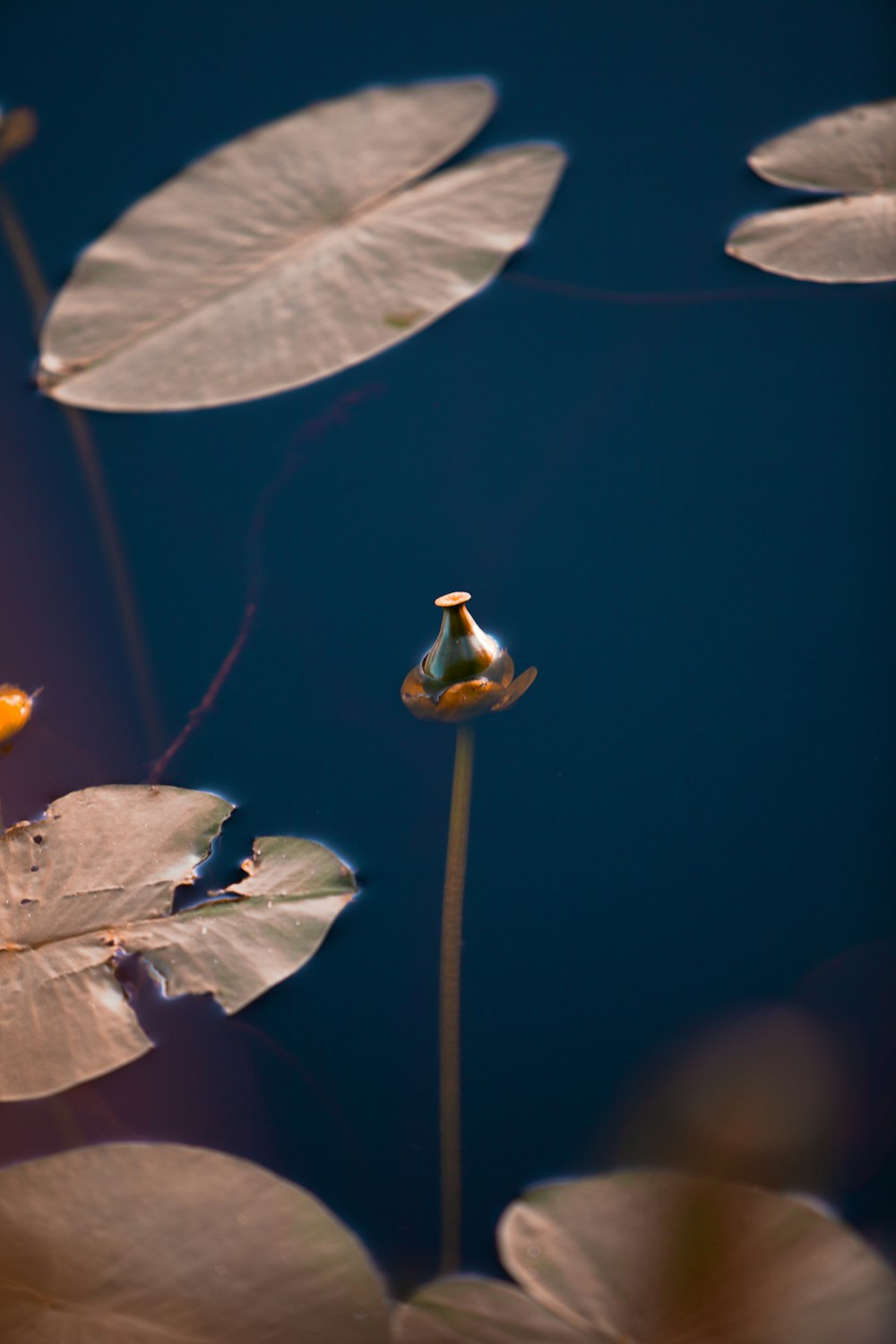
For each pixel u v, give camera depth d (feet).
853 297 6.84
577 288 6.90
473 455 6.75
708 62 7.18
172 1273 6.15
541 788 6.45
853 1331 6.07
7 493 6.79
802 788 6.43
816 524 6.62
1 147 7.28
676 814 6.42
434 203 6.97
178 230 7.02
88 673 6.61
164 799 6.46
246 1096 6.26
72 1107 6.26
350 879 6.39
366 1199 6.20
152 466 6.81
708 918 6.35
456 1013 6.31
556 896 6.38
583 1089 6.26
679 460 6.70
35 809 6.48
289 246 6.95
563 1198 6.17
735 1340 6.08
